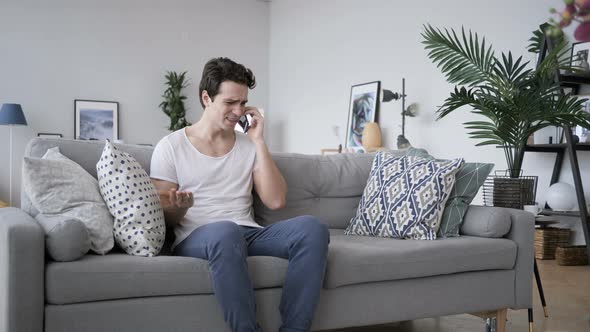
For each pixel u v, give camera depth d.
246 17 8.02
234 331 1.70
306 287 1.79
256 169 2.19
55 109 6.99
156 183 2.02
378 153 2.66
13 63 6.80
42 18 6.91
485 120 4.78
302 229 1.84
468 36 4.99
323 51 6.94
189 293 1.74
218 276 1.70
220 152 2.13
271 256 1.92
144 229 1.80
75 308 1.59
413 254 2.07
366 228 2.44
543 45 4.14
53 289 1.57
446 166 2.38
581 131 4.12
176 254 1.95
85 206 1.77
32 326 1.54
